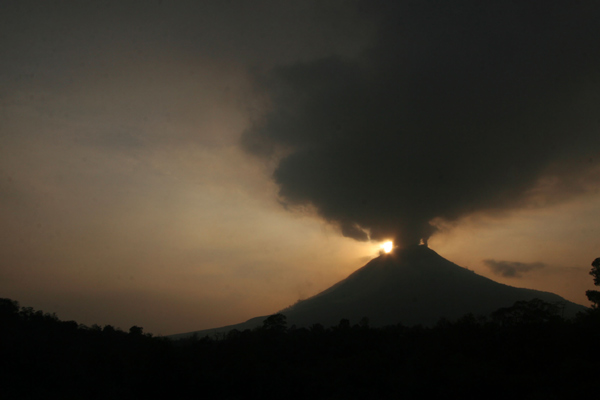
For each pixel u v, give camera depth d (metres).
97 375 32.44
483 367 29.41
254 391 30.66
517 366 30.39
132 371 32.00
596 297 41.50
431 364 30.95
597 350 30.08
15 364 31.14
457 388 26.92
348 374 31.98
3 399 26.41
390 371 32.84
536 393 24.91
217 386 30.75
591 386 23.55
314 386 30.53
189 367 32.00
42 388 29.14
